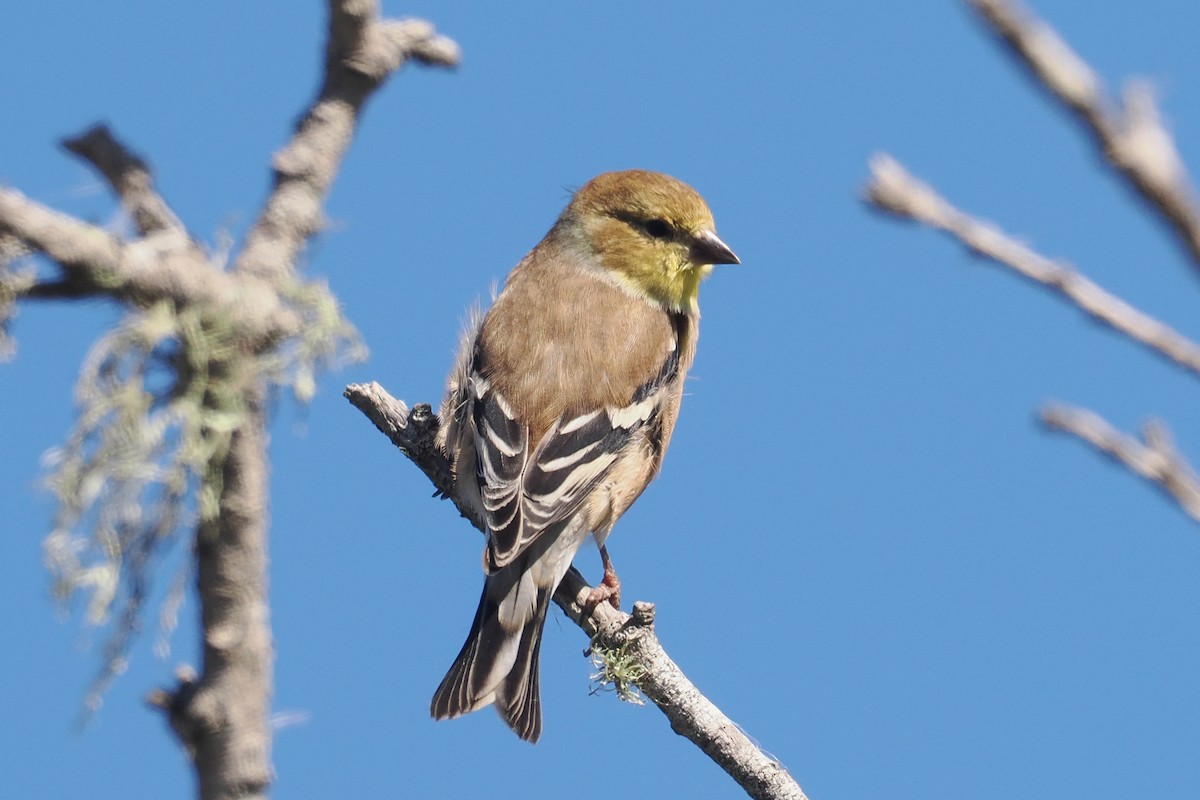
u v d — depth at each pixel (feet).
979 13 10.66
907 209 13.43
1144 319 13.30
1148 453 14.70
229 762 17.66
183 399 17.89
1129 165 10.82
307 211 18.01
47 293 17.22
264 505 17.93
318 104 17.92
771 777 33.94
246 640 17.75
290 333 18.11
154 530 18.19
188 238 17.61
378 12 17.49
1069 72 10.74
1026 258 13.48
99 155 17.26
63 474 18.16
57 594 18.11
